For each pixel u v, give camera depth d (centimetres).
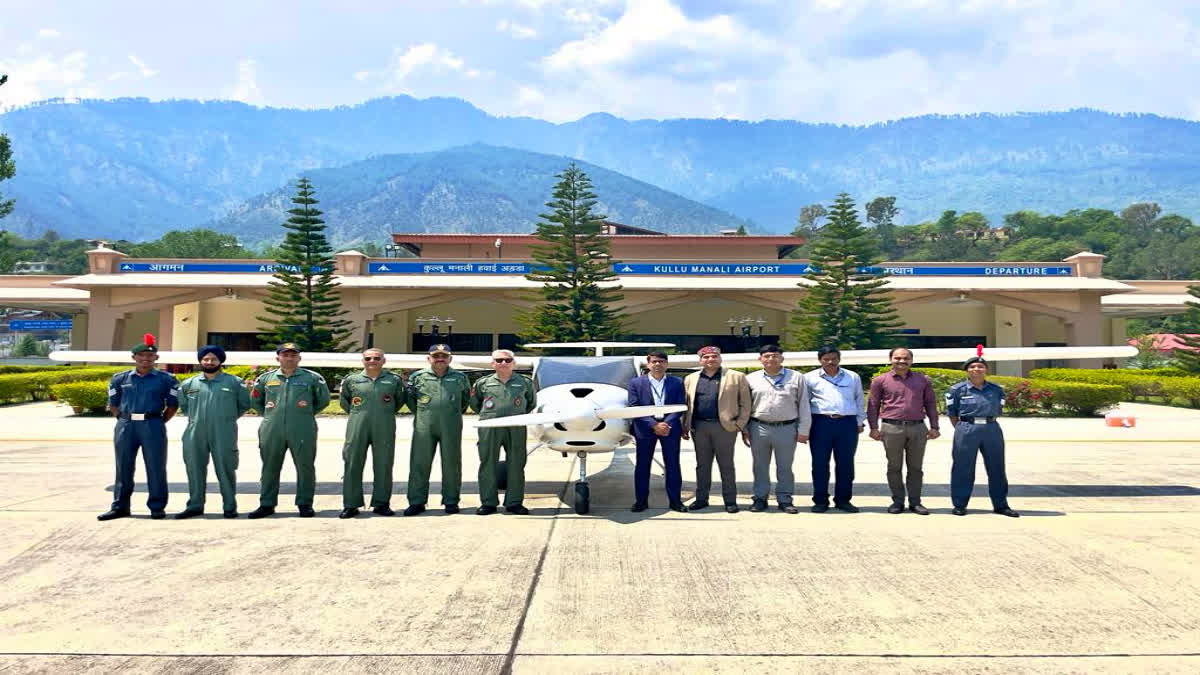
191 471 711
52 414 1967
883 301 2878
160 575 523
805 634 414
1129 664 374
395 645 400
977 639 406
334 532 650
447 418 730
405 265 3306
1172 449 1281
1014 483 920
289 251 2766
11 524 675
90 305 3216
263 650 394
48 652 391
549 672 366
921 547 595
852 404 746
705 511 748
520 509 736
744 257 4309
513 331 3672
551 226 2891
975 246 16312
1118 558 561
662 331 3697
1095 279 3259
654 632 417
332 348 2827
